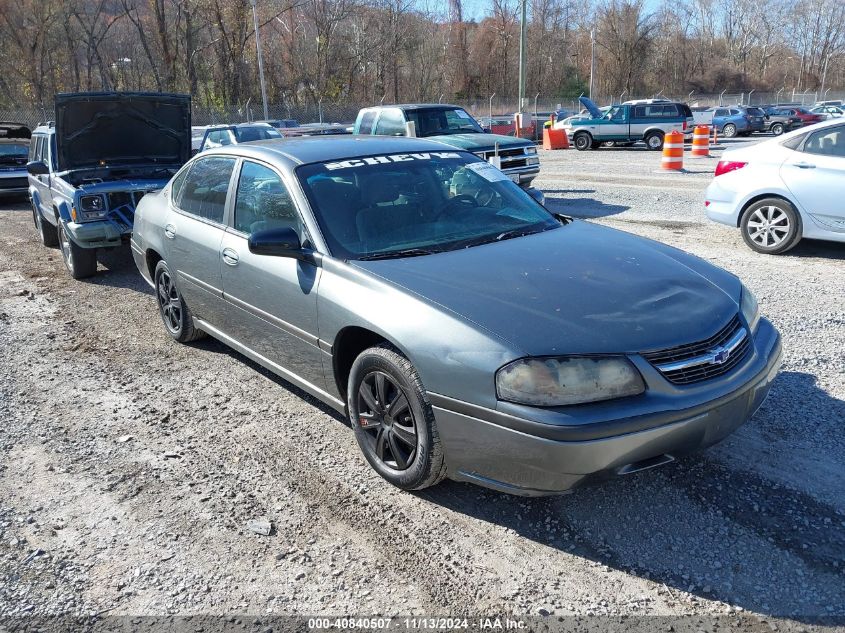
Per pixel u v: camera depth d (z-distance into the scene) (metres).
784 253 8.18
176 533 3.34
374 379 3.62
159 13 45.62
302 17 51.16
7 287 8.30
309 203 4.07
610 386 2.90
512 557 3.09
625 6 73.12
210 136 18.08
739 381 3.16
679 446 3.03
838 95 70.94
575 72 73.06
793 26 93.50
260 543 3.25
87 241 7.86
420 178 4.47
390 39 54.91
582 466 2.86
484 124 31.56
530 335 3.01
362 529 3.33
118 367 5.54
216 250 4.76
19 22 43.19
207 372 5.36
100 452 4.16
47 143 9.83
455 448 3.19
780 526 3.20
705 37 93.81
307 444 4.16
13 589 2.99
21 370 5.55
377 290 3.51
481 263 3.65
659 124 25.58
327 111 41.62
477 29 68.19
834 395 4.42
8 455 4.16
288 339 4.17
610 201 12.54
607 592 2.85
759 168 8.12
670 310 3.22
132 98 8.49
